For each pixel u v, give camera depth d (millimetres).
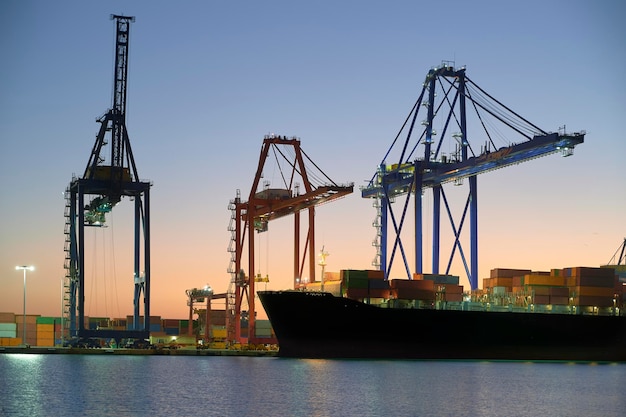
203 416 51594
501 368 89125
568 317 96688
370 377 76062
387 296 92938
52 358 110250
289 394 63000
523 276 98562
